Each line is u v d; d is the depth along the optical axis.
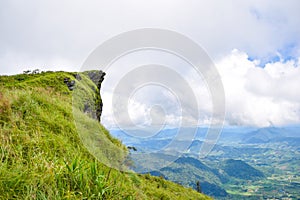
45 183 3.69
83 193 3.99
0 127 4.86
